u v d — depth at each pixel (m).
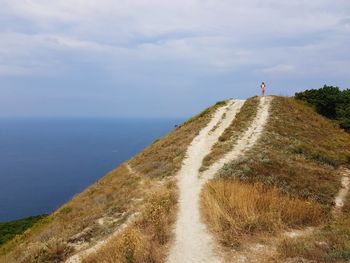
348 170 27.16
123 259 12.75
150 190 23.62
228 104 46.97
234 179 21.86
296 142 30.78
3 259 21.27
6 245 27.12
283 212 16.50
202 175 24.83
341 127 39.59
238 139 32.12
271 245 13.79
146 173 29.83
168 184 23.53
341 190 22.80
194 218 17.05
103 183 33.50
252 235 14.62
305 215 16.70
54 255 17.08
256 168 23.62
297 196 20.19
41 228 25.80
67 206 29.80
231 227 15.02
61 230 21.59
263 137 31.38
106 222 19.95
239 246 13.83
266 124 35.25
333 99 43.03
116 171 36.94
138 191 24.30
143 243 13.76
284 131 33.91
